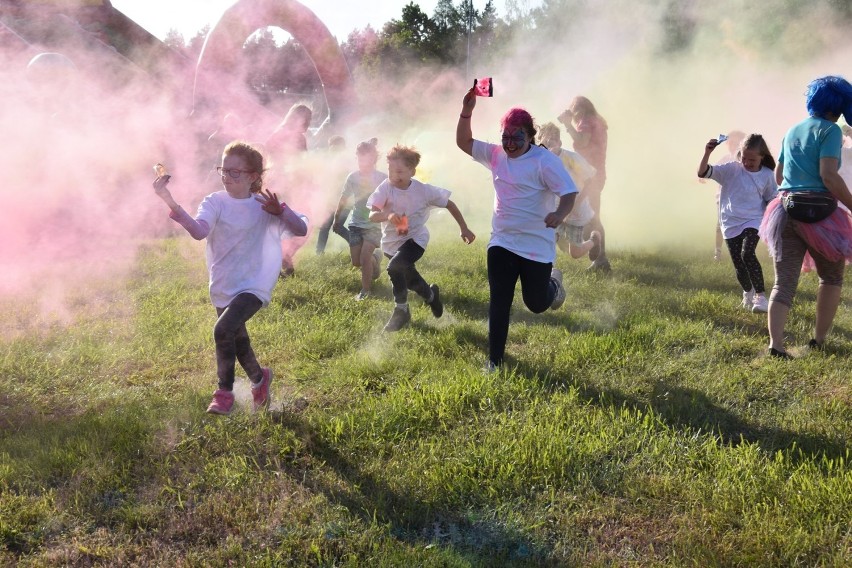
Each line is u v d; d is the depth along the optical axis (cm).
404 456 376
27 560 291
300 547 300
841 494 326
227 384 404
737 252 680
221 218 412
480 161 501
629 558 296
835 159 502
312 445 385
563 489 346
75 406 448
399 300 593
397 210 597
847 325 608
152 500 335
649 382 481
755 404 448
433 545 298
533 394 452
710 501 328
